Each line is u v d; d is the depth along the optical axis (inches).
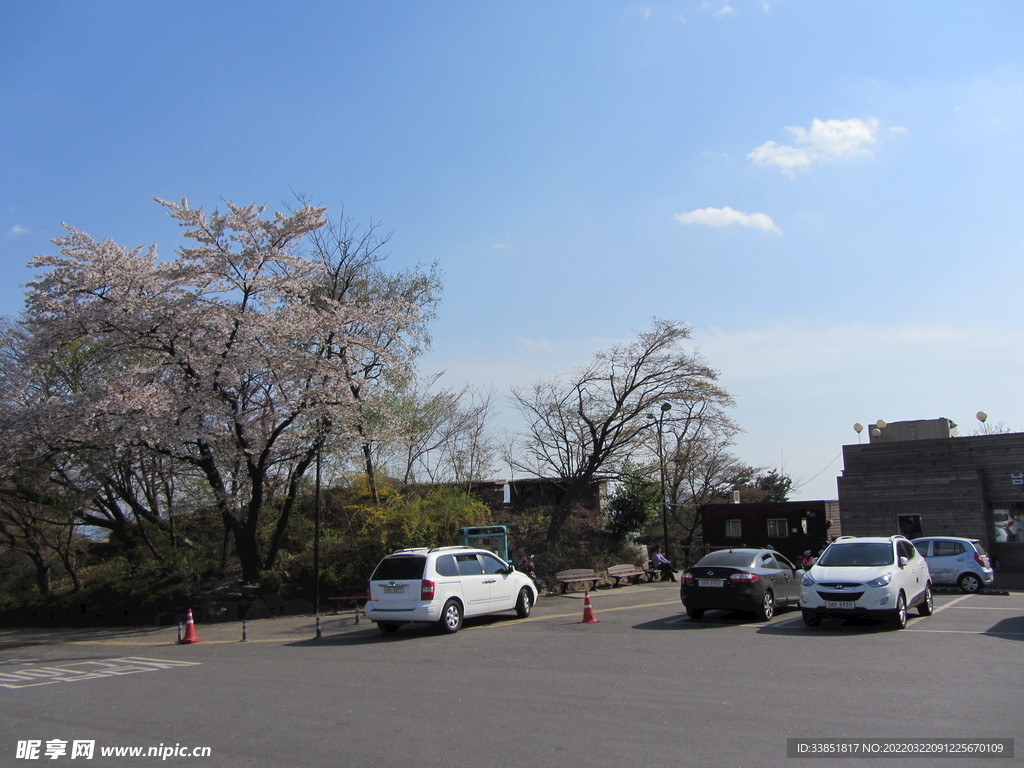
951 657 407.8
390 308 978.1
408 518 988.6
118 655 577.9
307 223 894.4
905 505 1120.8
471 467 1337.4
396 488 1144.2
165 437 804.6
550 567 1099.9
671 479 1662.2
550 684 365.4
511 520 1206.3
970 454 1094.4
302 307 901.2
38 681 451.8
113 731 304.8
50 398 807.7
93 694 395.2
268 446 883.4
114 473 949.8
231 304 865.5
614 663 420.8
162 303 821.2
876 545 576.7
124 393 781.3
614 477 1262.3
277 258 884.0
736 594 593.0
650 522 1480.1
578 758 240.1
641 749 247.1
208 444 874.1
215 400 840.3
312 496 1138.0
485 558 673.0
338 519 1158.3
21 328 1002.1
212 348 845.2
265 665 477.4
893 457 1140.5
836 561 571.8
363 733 283.0
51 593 1018.1
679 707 304.8
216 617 837.2
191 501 1055.0
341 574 919.7
